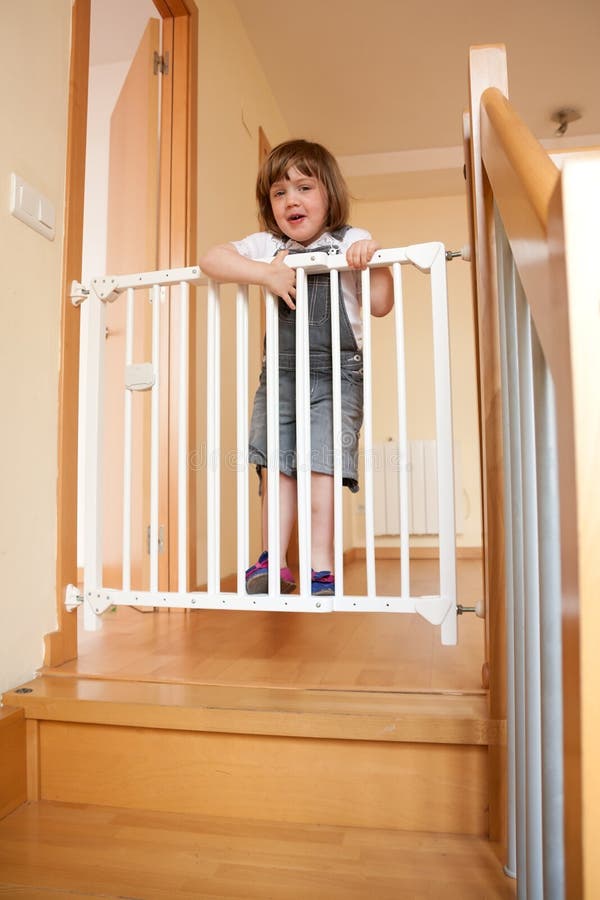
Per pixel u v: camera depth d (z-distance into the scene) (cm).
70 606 142
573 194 45
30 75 138
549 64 340
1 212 128
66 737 117
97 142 340
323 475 153
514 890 88
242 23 305
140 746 114
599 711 43
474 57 110
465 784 104
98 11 303
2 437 127
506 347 87
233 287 273
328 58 333
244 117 302
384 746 106
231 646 158
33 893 89
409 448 430
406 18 307
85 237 337
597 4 299
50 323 143
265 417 158
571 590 45
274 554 131
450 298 445
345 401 153
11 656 126
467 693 116
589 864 43
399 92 362
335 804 107
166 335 216
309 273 134
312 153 159
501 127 81
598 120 390
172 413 214
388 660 142
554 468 66
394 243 457
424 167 421
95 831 105
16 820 109
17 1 135
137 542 212
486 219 108
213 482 136
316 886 90
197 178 234
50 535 141
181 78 228
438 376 126
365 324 130
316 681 124
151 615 205
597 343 44
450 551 124
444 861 96
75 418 150
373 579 126
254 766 110
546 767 65
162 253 221
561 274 46
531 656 75
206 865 95
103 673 131
